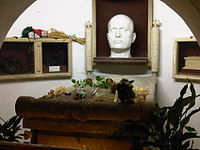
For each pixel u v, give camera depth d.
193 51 3.00
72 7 3.35
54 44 3.27
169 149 1.37
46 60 3.25
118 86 1.92
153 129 1.55
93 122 1.88
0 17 1.41
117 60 3.24
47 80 3.30
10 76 3.04
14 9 1.53
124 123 1.79
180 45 3.07
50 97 2.21
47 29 3.28
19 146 0.97
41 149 0.95
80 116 1.85
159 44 3.21
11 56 3.04
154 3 3.19
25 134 1.93
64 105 1.89
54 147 0.96
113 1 3.37
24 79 3.17
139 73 3.37
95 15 3.36
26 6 1.67
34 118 1.97
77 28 3.39
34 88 3.25
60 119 1.93
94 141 1.93
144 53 3.34
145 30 3.31
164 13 3.15
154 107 1.75
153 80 3.05
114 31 3.22
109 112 1.80
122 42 3.21
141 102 1.86
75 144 1.97
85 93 2.34
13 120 1.79
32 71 3.17
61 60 3.32
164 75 3.23
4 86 3.07
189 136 1.36
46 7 3.25
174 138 1.37
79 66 3.45
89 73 3.43
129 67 3.40
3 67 3.01
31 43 3.12
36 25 3.23
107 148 1.91
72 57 3.41
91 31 3.35
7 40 2.93
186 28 3.03
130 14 3.35
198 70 2.92
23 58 3.12
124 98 1.87
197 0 1.20
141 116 1.72
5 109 3.10
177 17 3.07
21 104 1.94
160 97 3.26
